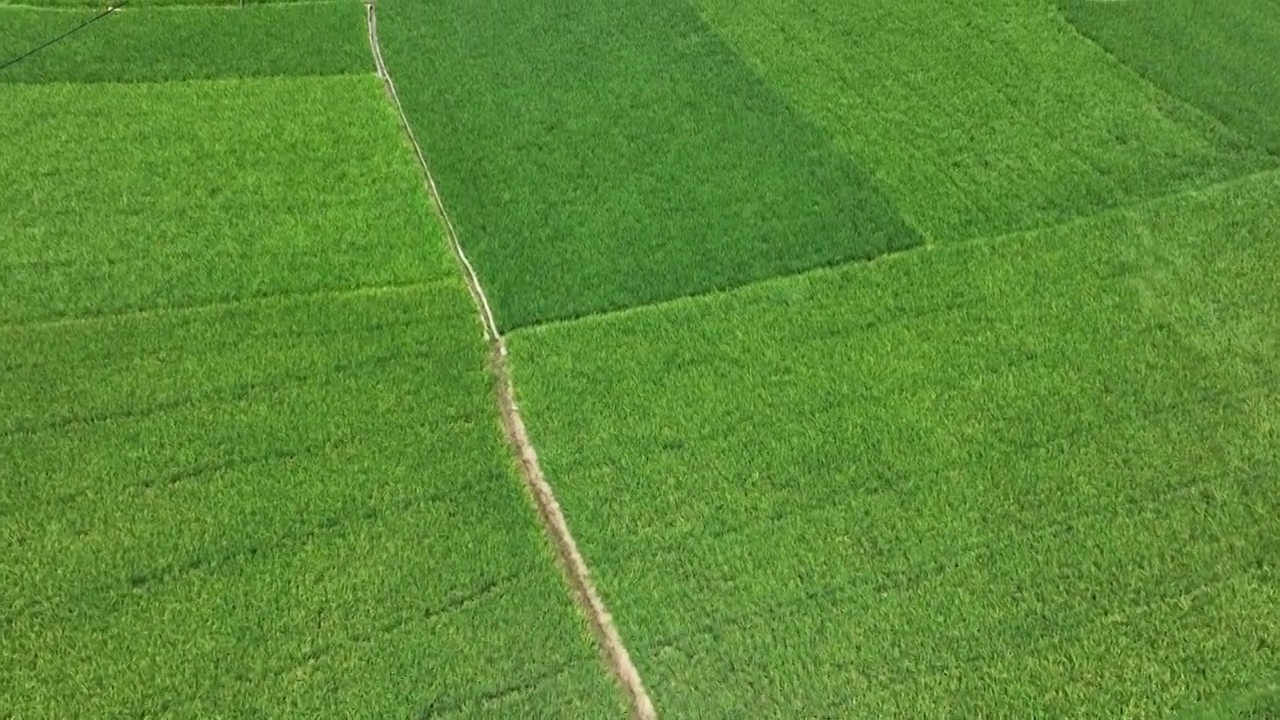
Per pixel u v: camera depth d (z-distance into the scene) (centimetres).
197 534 1063
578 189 1477
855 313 1327
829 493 1127
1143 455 1171
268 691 955
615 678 984
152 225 1390
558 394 1214
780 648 1002
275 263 1355
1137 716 963
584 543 1076
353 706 949
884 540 1088
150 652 973
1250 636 1019
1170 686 984
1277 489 1141
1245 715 965
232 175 1468
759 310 1326
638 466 1146
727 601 1035
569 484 1127
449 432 1175
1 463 1110
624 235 1413
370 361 1245
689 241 1410
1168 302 1349
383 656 983
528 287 1339
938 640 1012
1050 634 1019
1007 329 1310
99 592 1013
